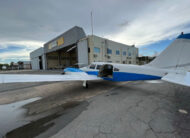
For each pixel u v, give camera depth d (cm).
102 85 490
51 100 291
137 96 320
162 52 312
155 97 308
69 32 1303
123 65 385
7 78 194
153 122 170
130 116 192
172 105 246
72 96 327
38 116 197
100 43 1329
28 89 427
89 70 499
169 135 136
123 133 141
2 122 175
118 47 1753
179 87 435
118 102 270
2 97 321
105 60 1440
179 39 280
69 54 2433
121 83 534
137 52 2433
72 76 362
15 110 225
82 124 166
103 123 168
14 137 136
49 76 291
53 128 156
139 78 344
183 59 273
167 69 300
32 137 135
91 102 272
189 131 144
